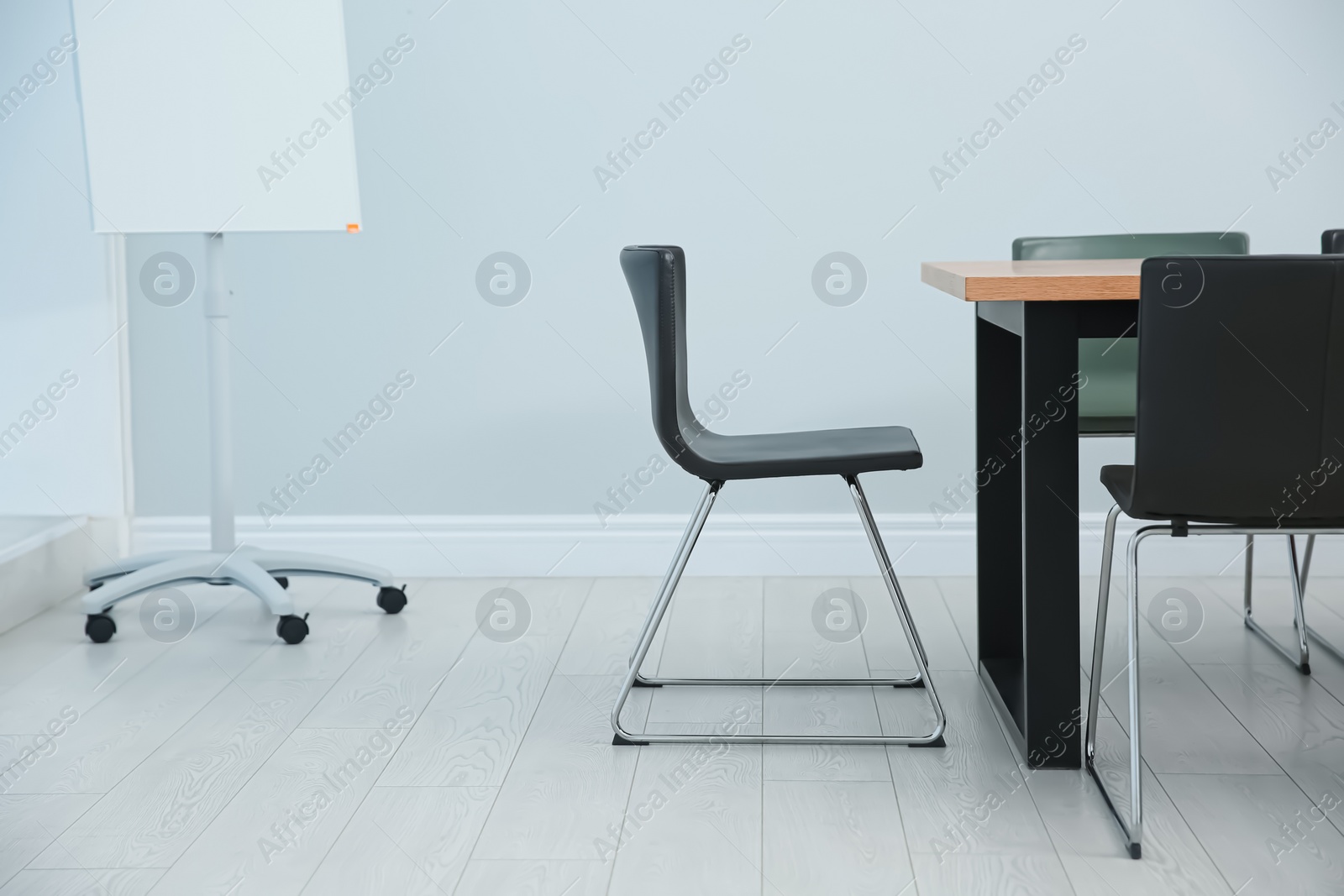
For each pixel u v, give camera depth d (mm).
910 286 2736
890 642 2318
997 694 1932
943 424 2771
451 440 2836
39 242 2711
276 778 1724
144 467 2861
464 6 2697
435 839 1528
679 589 2729
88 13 2385
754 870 1434
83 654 2309
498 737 1872
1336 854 1440
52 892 1404
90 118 2418
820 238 2732
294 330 2805
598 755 1796
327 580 2846
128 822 1586
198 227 2455
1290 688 2012
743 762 1763
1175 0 2613
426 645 2346
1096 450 2754
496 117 2729
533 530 2852
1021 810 1577
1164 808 1574
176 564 2434
